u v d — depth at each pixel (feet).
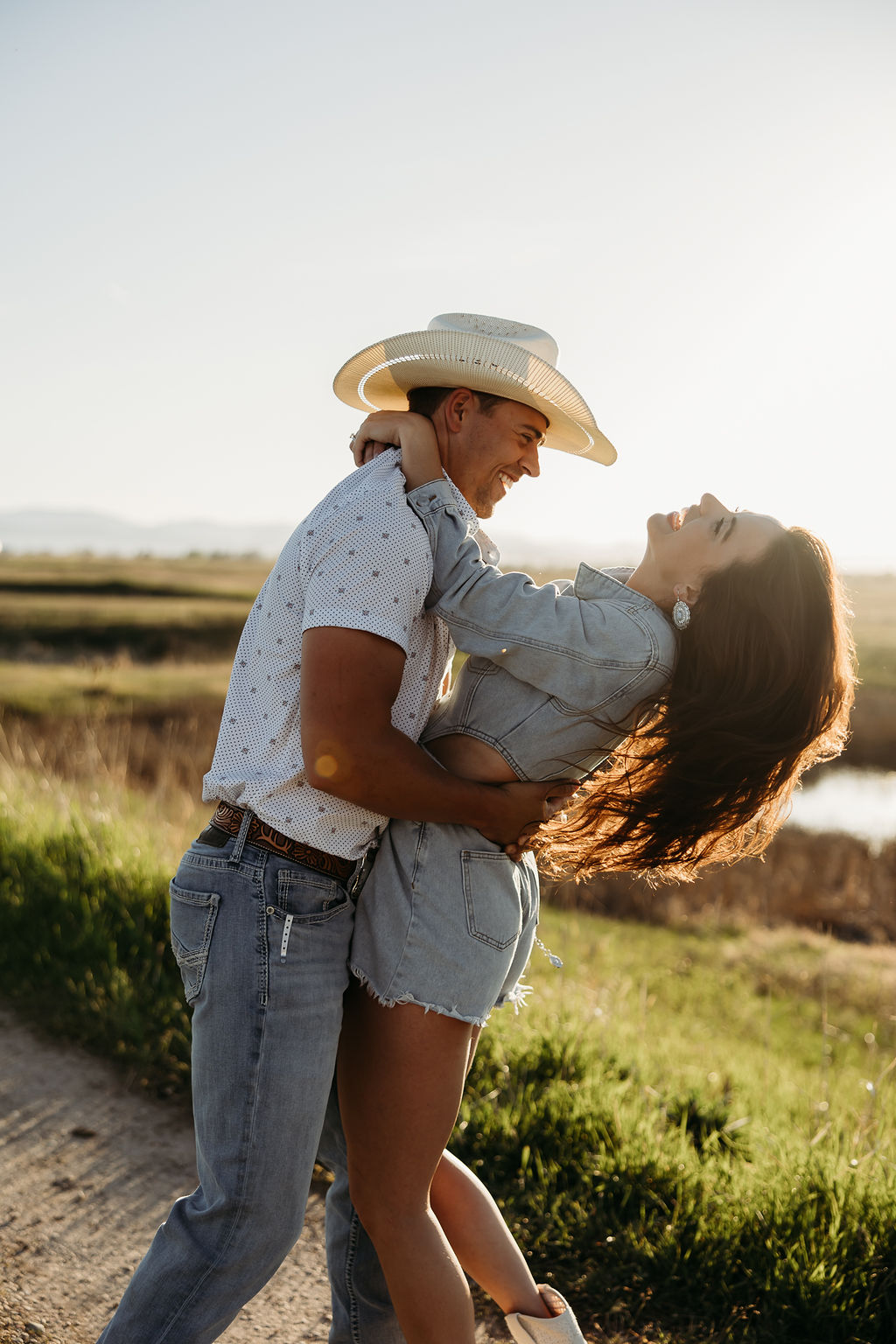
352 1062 6.27
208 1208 5.71
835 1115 12.05
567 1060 11.43
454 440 6.70
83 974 13.48
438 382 6.69
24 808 19.44
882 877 36.68
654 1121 10.58
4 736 30.25
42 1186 9.58
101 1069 11.87
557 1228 8.97
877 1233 8.55
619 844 6.41
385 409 7.70
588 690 5.92
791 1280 8.21
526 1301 6.40
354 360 6.92
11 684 55.42
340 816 5.94
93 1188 9.64
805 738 6.06
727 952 27.81
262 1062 5.71
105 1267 8.52
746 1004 23.15
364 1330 6.98
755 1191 9.15
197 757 36.65
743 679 5.92
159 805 24.23
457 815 5.87
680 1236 8.76
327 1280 8.71
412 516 5.94
